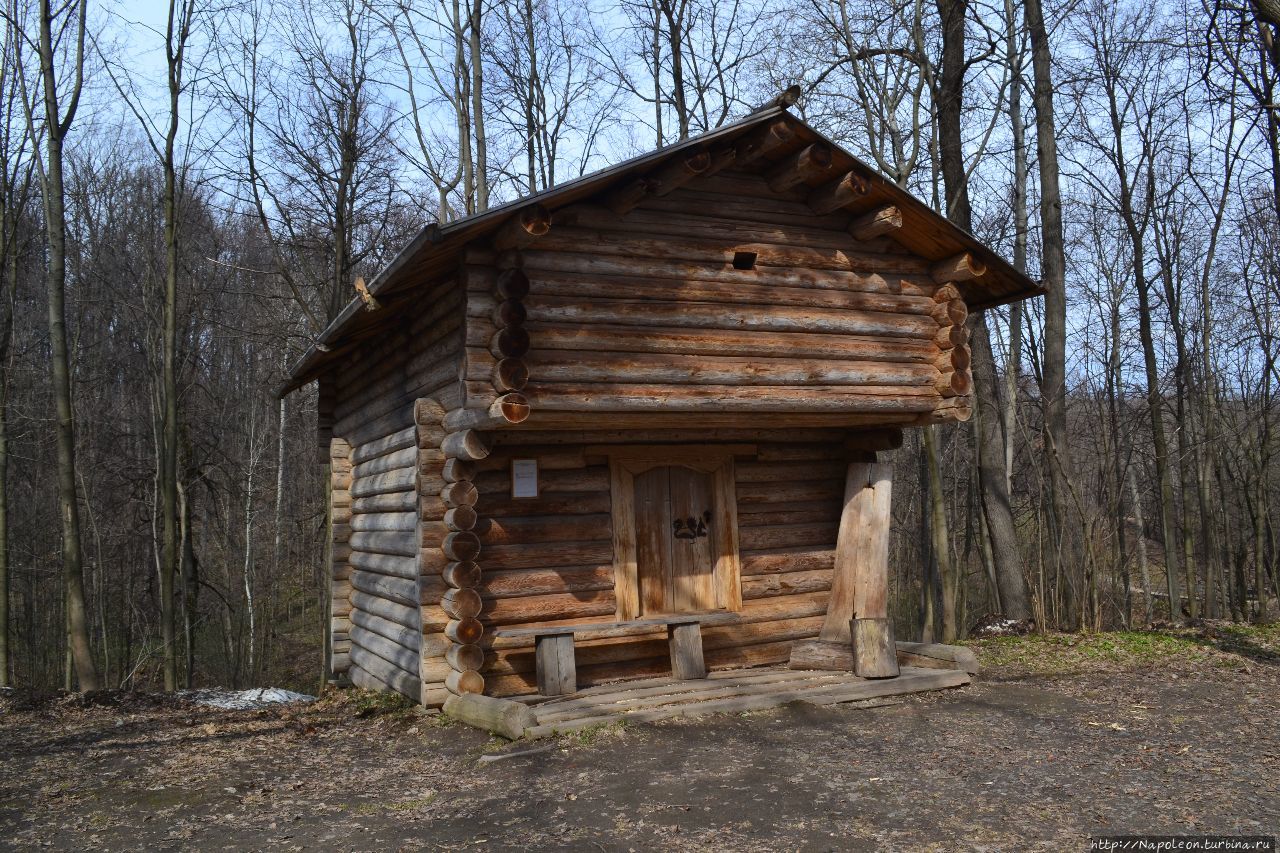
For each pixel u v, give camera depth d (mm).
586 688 9562
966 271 9922
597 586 9852
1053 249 16375
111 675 23078
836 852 5477
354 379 13109
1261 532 21000
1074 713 8898
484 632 9266
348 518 13516
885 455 21688
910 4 16688
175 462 16531
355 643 12875
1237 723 8469
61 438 12781
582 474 9953
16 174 16781
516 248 8078
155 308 22422
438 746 8141
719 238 9070
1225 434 21922
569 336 8281
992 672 10930
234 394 28156
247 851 5832
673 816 6113
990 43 16266
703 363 8812
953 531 24969
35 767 8125
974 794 6484
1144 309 20844
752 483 10945
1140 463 28828
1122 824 5863
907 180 16359
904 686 9672
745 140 8898
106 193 24938
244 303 26984
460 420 8664
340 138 20656
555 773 7113
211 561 27344
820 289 9570
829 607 10805
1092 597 14703
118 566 24156
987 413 16438
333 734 9102
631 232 8688
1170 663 11352
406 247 7613
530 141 23578
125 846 5988
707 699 8938
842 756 7434
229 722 10023
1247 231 21953
